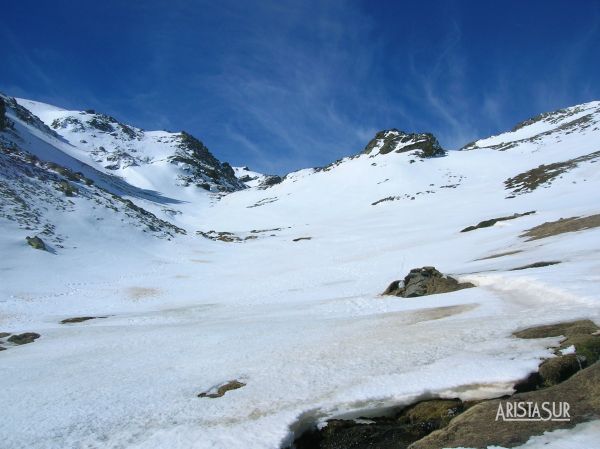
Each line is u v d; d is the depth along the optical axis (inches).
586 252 985.5
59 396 569.0
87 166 5334.6
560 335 502.3
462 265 1355.8
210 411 470.6
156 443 417.1
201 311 1259.8
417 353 542.0
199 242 2800.2
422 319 739.4
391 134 6333.7
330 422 431.2
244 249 2711.6
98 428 462.3
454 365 478.9
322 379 512.1
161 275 1937.7
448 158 5118.1
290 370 558.3
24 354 869.2
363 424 427.2
